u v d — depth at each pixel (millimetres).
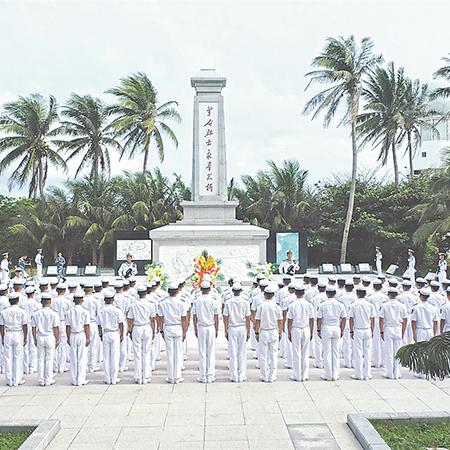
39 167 34219
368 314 8938
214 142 20047
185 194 34250
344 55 27547
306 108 28906
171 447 6129
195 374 9328
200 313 8789
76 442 6281
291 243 26281
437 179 25797
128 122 32062
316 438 6348
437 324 9555
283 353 10859
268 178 34594
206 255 14695
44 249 33938
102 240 32688
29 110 32656
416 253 33156
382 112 32531
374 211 34000
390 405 7535
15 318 8781
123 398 7938
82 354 8711
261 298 9984
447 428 6457
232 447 6117
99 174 34812
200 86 20062
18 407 7551
